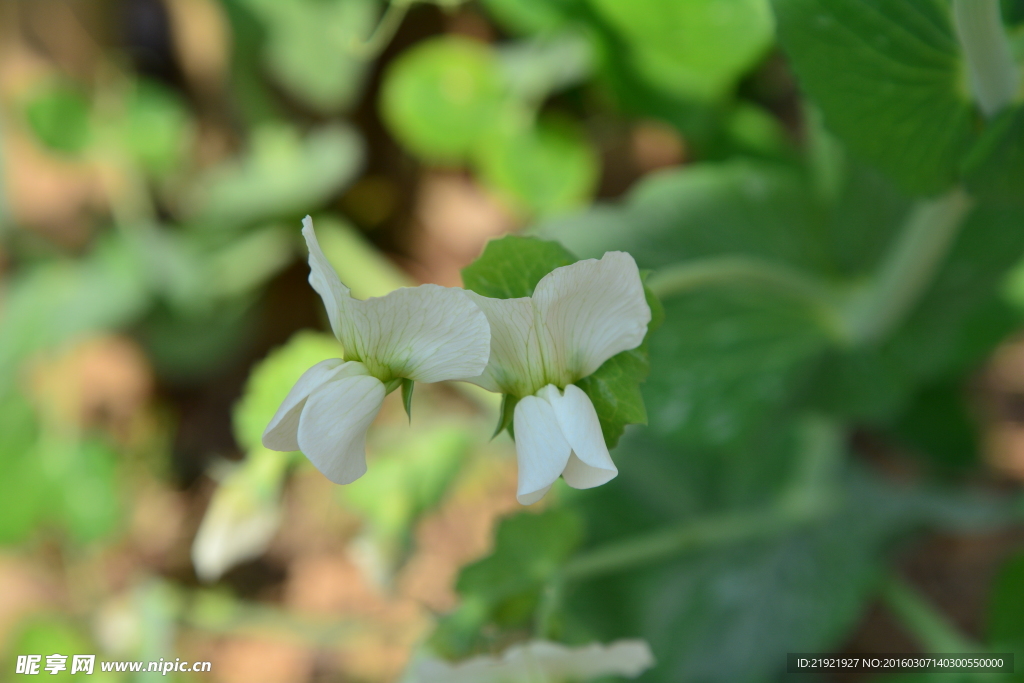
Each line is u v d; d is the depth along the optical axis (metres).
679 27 0.43
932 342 0.43
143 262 0.60
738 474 0.53
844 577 0.47
